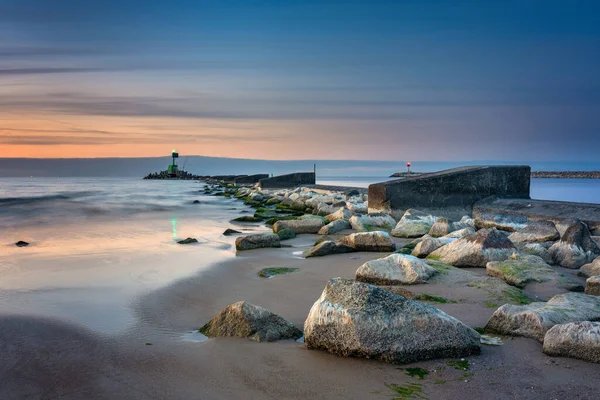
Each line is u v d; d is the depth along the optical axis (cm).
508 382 411
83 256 1112
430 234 1184
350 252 1060
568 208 1191
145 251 1177
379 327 468
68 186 6078
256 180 6081
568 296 560
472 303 626
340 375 438
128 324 613
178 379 445
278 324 549
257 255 1085
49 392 429
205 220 2002
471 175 1528
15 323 618
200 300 723
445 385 411
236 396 408
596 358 436
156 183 7619
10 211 2464
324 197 2303
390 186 1520
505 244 844
